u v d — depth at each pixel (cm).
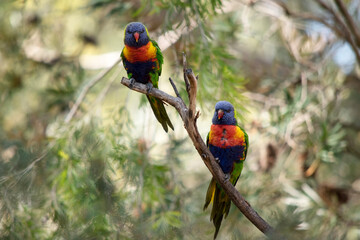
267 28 1580
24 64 1421
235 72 1158
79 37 1530
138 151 1035
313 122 1152
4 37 1384
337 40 1270
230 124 837
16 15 1373
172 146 1129
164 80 1464
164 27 1020
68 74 1434
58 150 1000
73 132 1040
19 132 1271
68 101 1284
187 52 1054
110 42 1641
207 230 1018
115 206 927
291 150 1152
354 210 1069
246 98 1117
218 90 1059
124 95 1395
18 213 931
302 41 1328
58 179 976
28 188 941
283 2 1419
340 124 1148
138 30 880
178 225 940
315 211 1036
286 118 1103
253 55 1516
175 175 1086
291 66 1381
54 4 1438
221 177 721
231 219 1046
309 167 1112
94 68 1467
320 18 1272
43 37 1445
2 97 1404
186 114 692
